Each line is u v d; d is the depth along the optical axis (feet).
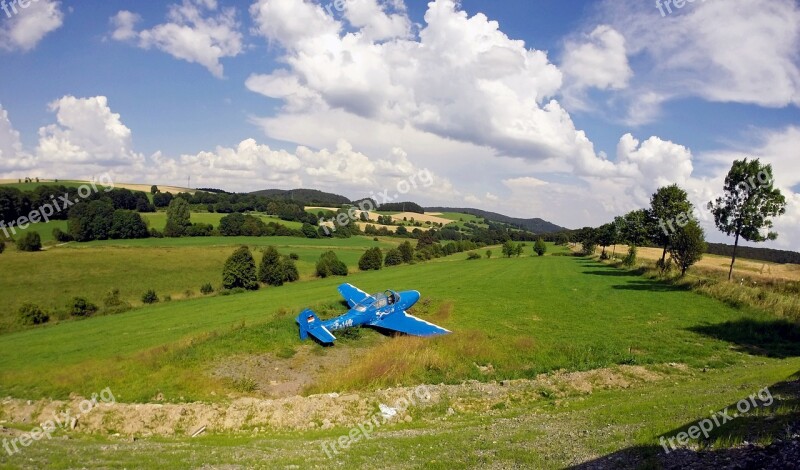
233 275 171.22
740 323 78.48
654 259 219.41
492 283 146.00
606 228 243.40
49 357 71.36
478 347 63.31
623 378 53.52
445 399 49.26
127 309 133.90
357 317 76.13
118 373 55.67
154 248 213.66
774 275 151.12
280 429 43.60
